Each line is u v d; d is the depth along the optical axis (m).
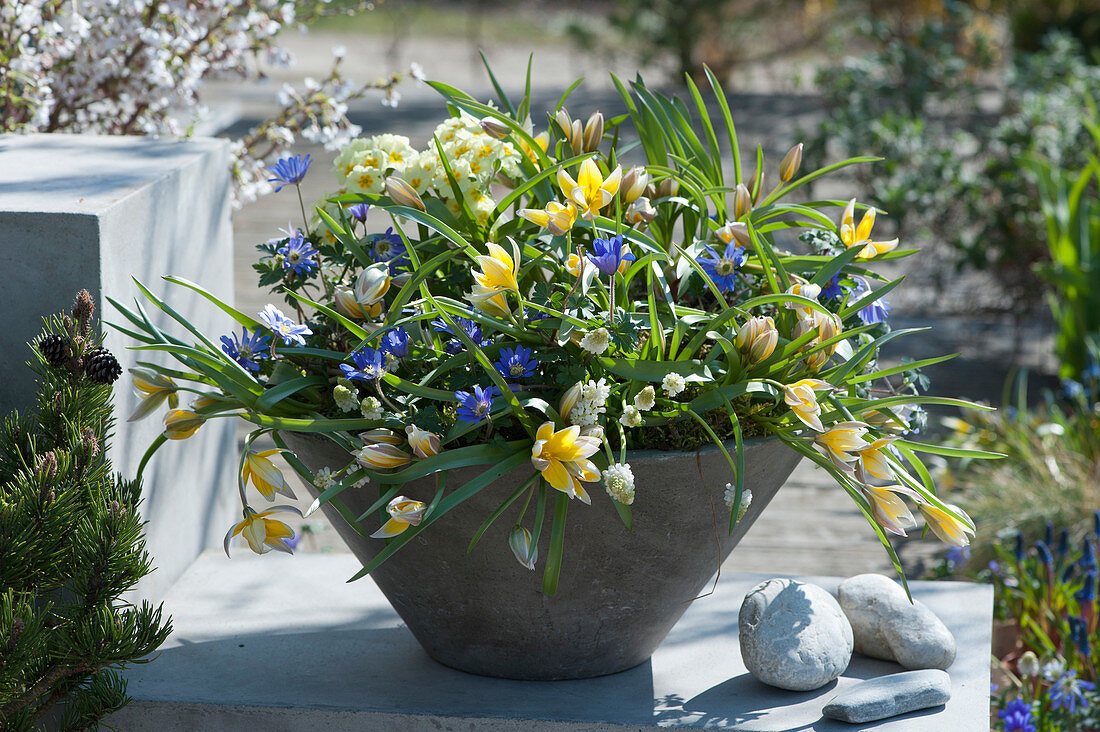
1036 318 5.16
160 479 1.92
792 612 1.67
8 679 1.32
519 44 14.16
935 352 4.72
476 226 1.61
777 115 7.36
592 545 1.51
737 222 1.59
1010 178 4.84
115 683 1.56
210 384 1.53
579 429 1.33
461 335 1.39
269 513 1.44
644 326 1.50
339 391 1.43
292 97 2.71
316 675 1.70
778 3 10.40
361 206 1.69
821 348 1.46
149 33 2.34
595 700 1.63
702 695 1.65
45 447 1.49
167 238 1.88
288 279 1.62
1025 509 3.22
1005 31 10.04
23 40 2.23
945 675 1.65
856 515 3.24
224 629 1.86
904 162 5.07
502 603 1.58
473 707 1.60
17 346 1.66
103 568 1.40
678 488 1.48
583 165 1.41
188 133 2.56
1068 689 2.19
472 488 1.37
